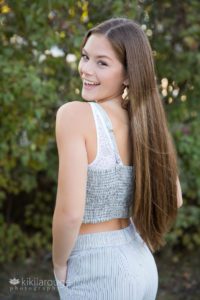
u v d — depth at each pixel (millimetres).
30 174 4602
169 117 3971
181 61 3957
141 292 1666
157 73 3883
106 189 1617
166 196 1736
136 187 1663
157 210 1733
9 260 4613
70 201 1539
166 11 3943
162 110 1697
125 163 1664
